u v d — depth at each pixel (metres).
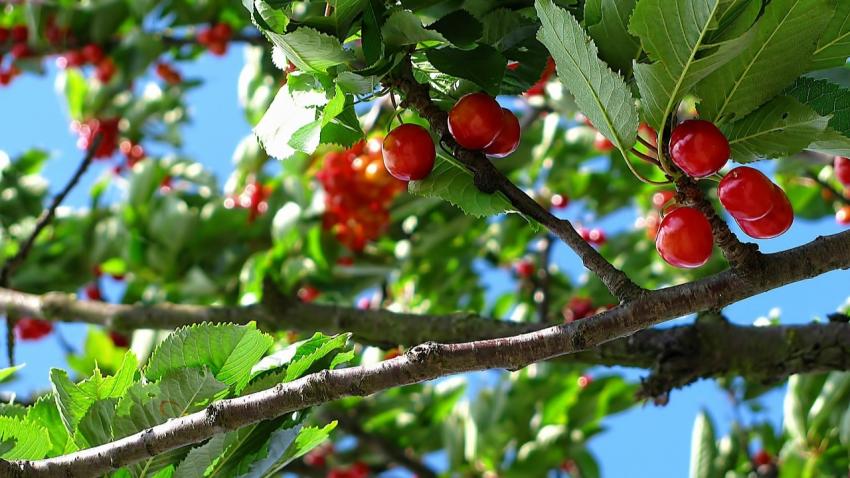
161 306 4.66
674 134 1.96
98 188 6.59
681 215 1.96
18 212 6.46
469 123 2.17
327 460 6.96
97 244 6.18
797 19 1.88
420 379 1.96
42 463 2.03
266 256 5.36
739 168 1.98
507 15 2.41
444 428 6.59
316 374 2.01
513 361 1.94
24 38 6.78
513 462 6.45
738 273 1.91
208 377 2.18
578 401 6.55
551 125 5.99
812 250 1.93
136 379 2.35
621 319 1.92
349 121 2.25
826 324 3.68
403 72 2.24
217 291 5.89
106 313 4.70
